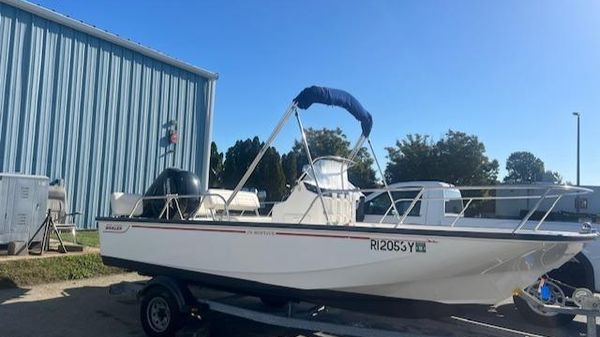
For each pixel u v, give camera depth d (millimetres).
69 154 12016
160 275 5625
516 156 62281
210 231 5289
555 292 5887
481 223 7523
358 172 19406
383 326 5219
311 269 4699
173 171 6363
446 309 4598
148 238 5746
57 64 11750
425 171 29484
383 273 4445
